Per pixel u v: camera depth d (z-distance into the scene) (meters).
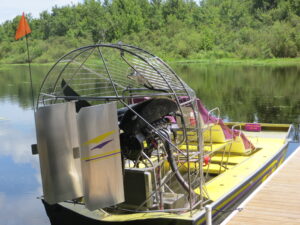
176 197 3.61
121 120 3.37
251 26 47.22
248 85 18.33
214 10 56.06
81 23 44.50
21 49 43.44
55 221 3.90
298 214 3.52
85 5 50.19
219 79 21.69
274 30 39.16
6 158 6.79
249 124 7.18
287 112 10.99
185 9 55.69
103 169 3.12
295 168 4.75
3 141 7.97
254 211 3.61
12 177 5.81
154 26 48.94
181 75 25.02
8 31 50.31
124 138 3.40
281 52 37.62
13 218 4.39
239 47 40.72
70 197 3.28
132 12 50.53
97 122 3.06
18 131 8.95
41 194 5.13
